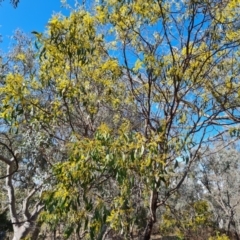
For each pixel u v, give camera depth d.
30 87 4.38
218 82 4.80
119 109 4.63
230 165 17.50
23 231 10.34
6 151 9.50
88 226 3.17
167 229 4.52
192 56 4.25
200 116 4.45
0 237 14.62
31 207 13.45
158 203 4.28
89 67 4.50
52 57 4.16
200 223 4.38
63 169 3.04
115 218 3.25
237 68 4.79
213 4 4.22
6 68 8.38
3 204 15.89
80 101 4.40
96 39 4.36
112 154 2.97
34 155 7.24
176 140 3.62
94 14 4.56
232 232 12.38
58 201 2.96
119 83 4.73
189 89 4.33
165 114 4.31
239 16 4.30
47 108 4.47
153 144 3.11
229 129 4.50
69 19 3.99
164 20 4.26
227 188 18.70
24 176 10.62
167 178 3.80
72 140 3.94
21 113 3.96
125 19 4.33
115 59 4.46
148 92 4.38
